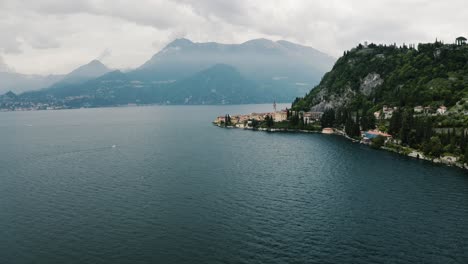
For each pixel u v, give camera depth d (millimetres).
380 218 119562
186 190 151625
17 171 190375
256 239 105250
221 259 94250
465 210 125875
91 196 144750
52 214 125375
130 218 121250
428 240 104062
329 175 174125
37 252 98750
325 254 96438
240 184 160125
